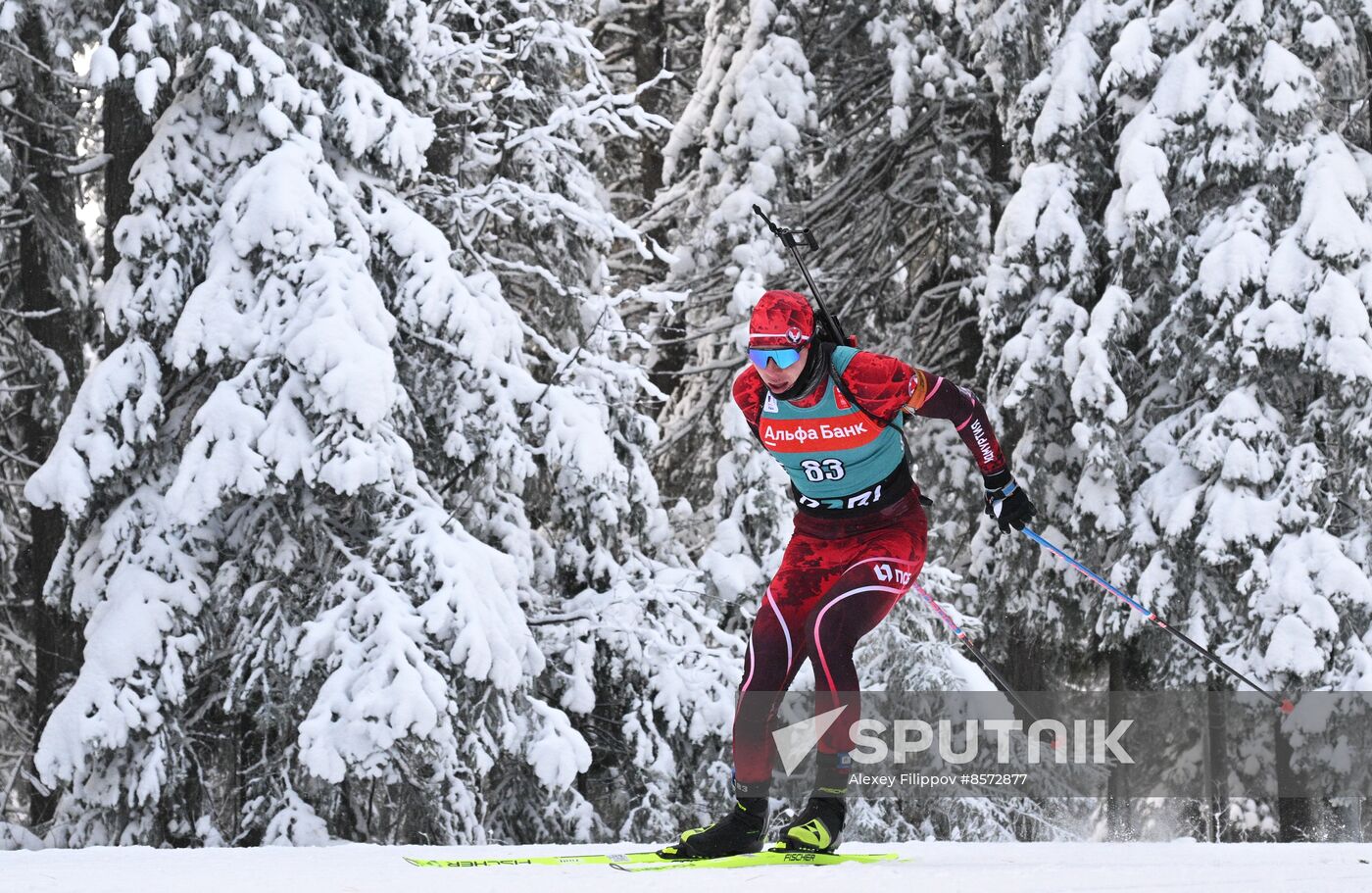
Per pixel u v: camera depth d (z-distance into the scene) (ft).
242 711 45.37
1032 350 62.49
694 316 75.51
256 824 43.88
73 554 46.98
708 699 49.70
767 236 69.31
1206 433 58.29
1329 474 58.13
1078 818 57.52
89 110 69.62
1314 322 56.70
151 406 44.16
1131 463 61.98
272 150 45.09
